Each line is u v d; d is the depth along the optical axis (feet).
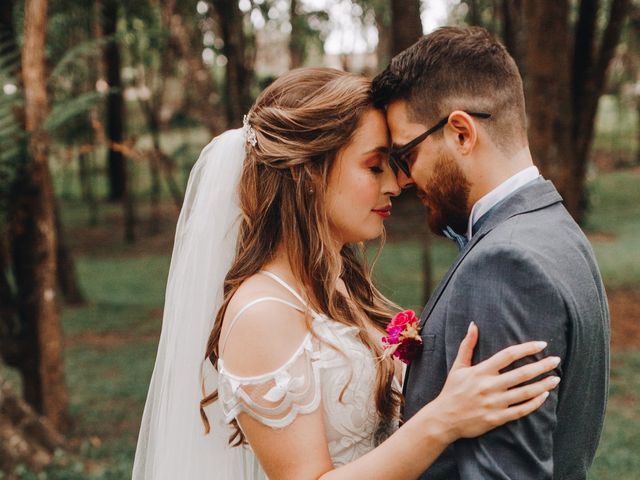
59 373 19.35
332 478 5.20
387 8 52.65
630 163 91.66
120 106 58.39
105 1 40.81
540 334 4.76
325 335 5.82
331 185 5.94
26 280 18.71
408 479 5.01
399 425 6.22
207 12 32.60
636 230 53.42
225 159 6.46
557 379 4.72
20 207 17.66
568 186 20.65
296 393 5.48
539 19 19.95
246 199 6.08
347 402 5.91
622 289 35.47
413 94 5.45
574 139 24.18
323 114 5.82
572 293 4.94
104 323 35.01
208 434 6.58
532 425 4.72
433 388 5.30
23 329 19.19
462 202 5.43
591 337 5.13
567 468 5.40
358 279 7.30
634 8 41.70
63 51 38.42
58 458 16.75
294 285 5.90
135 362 28.43
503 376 4.69
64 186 80.94
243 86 28.30
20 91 16.49
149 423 7.16
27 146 16.89
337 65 62.23
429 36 5.52
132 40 44.93
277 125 5.93
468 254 5.21
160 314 36.73
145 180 86.12
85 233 63.46
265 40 54.29
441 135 5.36
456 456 4.98
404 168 5.65
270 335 5.53
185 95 50.90
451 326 5.06
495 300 4.83
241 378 5.49
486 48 5.31
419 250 48.06
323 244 5.90
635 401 21.01
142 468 7.14
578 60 24.12
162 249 56.75
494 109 5.25
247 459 6.63
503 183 5.31
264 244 5.99
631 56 81.56
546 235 5.08
